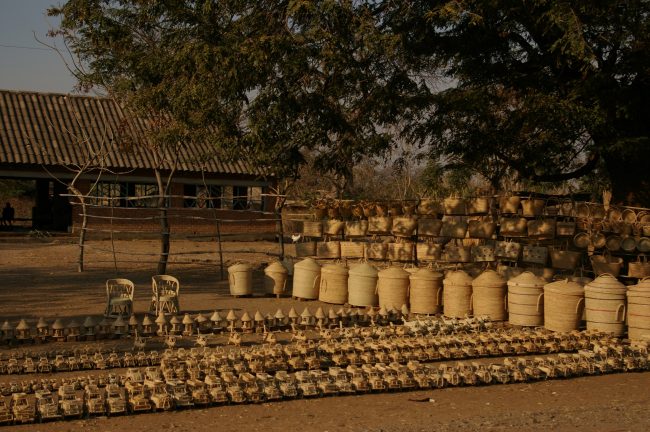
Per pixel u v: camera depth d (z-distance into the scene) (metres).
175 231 33.56
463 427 8.56
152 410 9.10
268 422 8.70
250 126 17.91
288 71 17.64
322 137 18.88
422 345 12.09
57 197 33.38
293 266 17.89
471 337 12.77
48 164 29.95
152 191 33.12
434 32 20.53
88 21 20.03
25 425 8.52
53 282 19.23
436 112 20.84
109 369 10.95
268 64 17.33
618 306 13.75
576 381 11.21
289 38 17.25
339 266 16.92
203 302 16.73
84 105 34.28
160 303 14.46
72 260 24.34
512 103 22.38
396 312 14.81
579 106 18.84
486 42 20.80
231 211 34.34
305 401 9.75
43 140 31.16
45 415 8.64
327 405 9.56
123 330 12.94
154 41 20.44
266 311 15.62
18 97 33.53
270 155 18.48
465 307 15.23
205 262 24.81
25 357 11.10
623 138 19.23
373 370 10.56
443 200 19.55
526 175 22.83
